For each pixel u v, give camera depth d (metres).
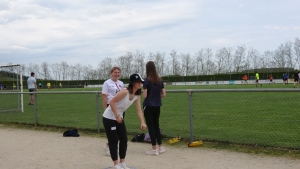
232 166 5.81
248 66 79.44
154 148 6.88
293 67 72.19
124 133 5.77
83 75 98.00
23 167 6.16
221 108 13.10
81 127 10.39
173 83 75.06
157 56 88.12
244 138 7.83
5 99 15.95
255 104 12.98
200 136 8.16
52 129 10.67
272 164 5.84
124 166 5.75
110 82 6.77
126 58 90.62
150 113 6.88
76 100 21.30
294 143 7.18
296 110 11.49
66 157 6.87
